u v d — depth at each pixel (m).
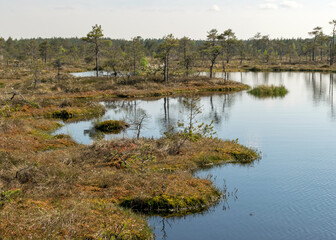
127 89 52.66
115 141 19.00
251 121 31.70
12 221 9.39
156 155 18.61
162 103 43.72
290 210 13.02
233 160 19.39
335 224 11.87
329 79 74.44
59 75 64.88
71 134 26.20
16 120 26.20
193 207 13.03
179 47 110.31
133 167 16.06
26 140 21.42
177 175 15.61
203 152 19.83
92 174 14.59
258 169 17.98
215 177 16.66
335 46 126.25
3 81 57.50
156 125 30.16
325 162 19.27
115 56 86.19
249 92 53.72
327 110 37.31
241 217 12.42
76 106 37.38
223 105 41.53
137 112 37.12
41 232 9.09
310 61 127.12
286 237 10.99
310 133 26.72
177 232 11.23
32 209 10.49
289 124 30.16
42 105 36.16
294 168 18.20
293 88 58.28
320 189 15.15
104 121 28.86
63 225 9.54
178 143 20.41
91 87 52.34
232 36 114.25
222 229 11.52
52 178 13.59
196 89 56.41
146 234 10.47
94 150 17.88
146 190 13.55
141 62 80.25
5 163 14.91
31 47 128.25
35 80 51.06
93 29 74.88
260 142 24.03
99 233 9.46
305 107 39.50
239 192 14.80
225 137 25.36
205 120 32.28
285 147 22.66
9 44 149.50
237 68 107.94
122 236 9.79
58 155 17.33
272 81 71.25
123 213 11.38
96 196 12.61
